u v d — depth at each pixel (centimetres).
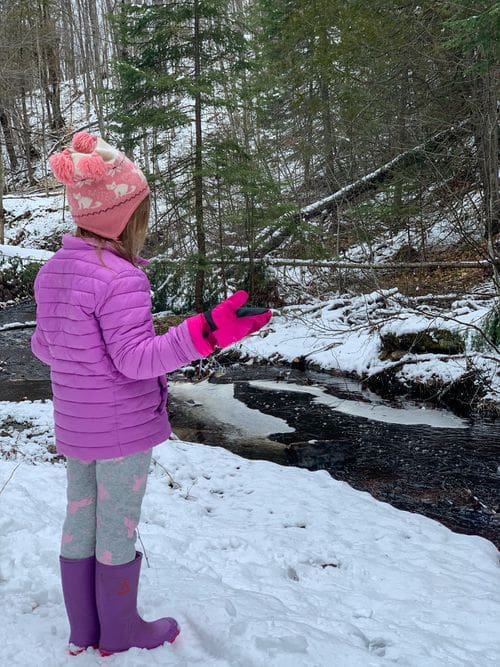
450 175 1345
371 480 656
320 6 1541
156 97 1327
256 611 245
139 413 190
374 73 1433
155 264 1327
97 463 194
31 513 368
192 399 1015
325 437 805
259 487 529
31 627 222
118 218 188
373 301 1321
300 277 1589
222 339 174
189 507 459
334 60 1556
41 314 193
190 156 1271
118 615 199
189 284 1395
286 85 1731
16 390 980
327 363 1150
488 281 1312
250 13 1812
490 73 973
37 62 3166
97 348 183
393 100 1400
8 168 3234
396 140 1395
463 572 378
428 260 1550
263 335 1326
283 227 1412
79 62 3981
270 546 388
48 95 3325
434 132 1331
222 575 334
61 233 2497
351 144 1523
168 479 530
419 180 1309
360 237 1523
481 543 440
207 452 630
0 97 2730
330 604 308
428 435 800
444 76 1284
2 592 259
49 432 678
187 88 1169
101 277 181
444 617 304
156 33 1209
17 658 202
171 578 281
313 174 1733
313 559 379
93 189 184
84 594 201
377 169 1514
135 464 193
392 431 821
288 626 225
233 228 1388
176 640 214
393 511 498
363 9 1386
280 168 1794
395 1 1312
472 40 867
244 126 1538
